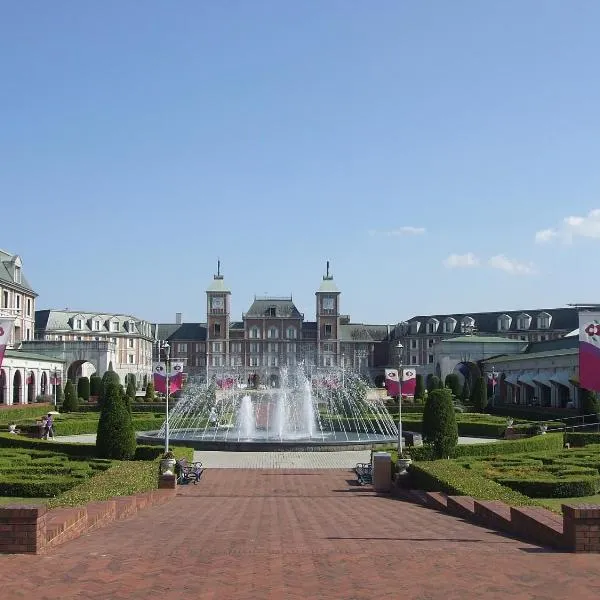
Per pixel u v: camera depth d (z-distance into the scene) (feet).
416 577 34.17
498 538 48.91
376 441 142.41
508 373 289.12
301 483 100.22
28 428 168.76
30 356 277.44
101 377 304.09
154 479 83.10
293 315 556.10
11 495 78.64
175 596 30.89
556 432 147.54
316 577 34.19
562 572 35.24
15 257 321.93
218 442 139.13
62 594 31.09
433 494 75.87
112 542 45.39
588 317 81.35
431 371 486.79
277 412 219.41
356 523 59.11
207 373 534.78
